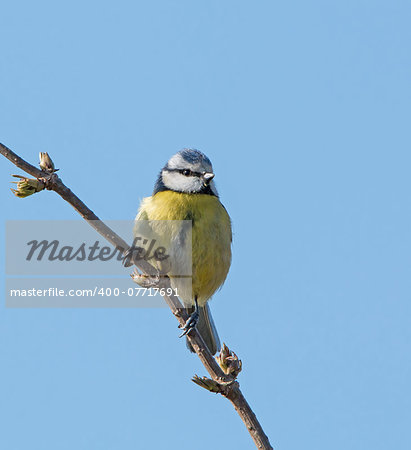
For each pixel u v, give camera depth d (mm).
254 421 5863
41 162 6703
